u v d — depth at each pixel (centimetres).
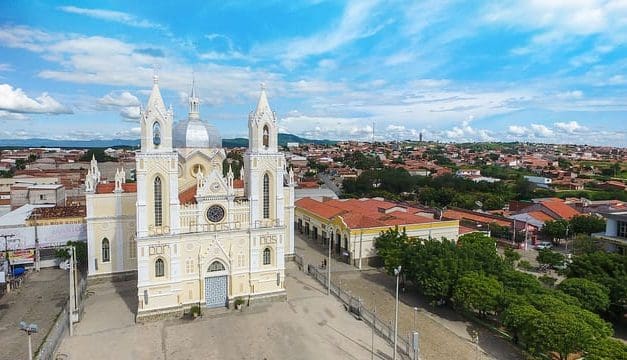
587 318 5119
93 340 5600
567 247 10975
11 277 7600
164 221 6300
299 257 9256
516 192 18462
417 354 5038
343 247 9562
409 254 7356
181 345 5528
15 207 12400
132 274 7938
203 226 6588
